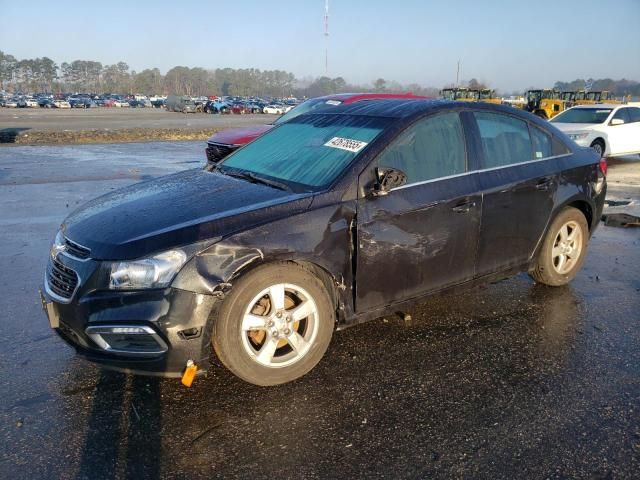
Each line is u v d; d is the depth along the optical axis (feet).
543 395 10.23
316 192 10.70
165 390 10.35
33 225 23.22
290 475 8.04
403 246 11.41
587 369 11.22
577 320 13.66
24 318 13.57
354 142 11.85
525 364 11.42
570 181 14.96
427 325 13.29
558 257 15.40
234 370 9.83
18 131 79.10
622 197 31.42
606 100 121.80
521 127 14.24
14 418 9.40
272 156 13.23
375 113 12.82
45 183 34.45
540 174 14.06
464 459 8.40
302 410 9.70
